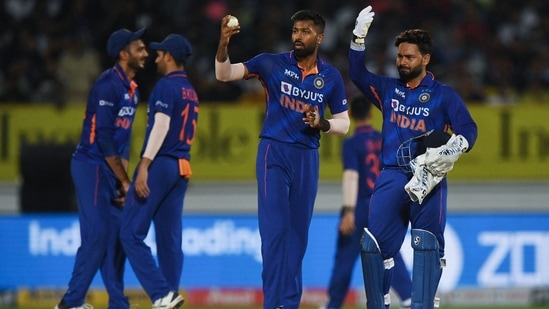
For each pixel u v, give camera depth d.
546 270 40.47
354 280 40.28
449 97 25.30
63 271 40.72
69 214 40.94
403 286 32.81
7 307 40.56
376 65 53.91
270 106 26.75
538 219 40.53
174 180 29.08
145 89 49.81
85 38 56.03
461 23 57.62
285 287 26.88
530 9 58.91
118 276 30.06
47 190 41.53
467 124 25.12
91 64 53.72
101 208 29.27
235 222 40.75
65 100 53.22
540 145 47.84
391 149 25.45
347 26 56.69
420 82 25.61
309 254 40.41
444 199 25.25
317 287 40.31
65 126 48.78
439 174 24.41
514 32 58.09
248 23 57.12
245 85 53.66
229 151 48.28
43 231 40.81
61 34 56.44
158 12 54.47
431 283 25.03
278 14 57.34
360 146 33.00
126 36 29.45
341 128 26.97
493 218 40.47
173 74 29.23
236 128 48.28
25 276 40.78
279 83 26.56
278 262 25.97
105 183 29.41
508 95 53.19
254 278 40.62
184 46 29.34
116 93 29.06
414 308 24.89
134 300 40.34
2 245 40.91
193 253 40.75
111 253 29.92
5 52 55.28
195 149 48.31
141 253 28.62
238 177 48.19
